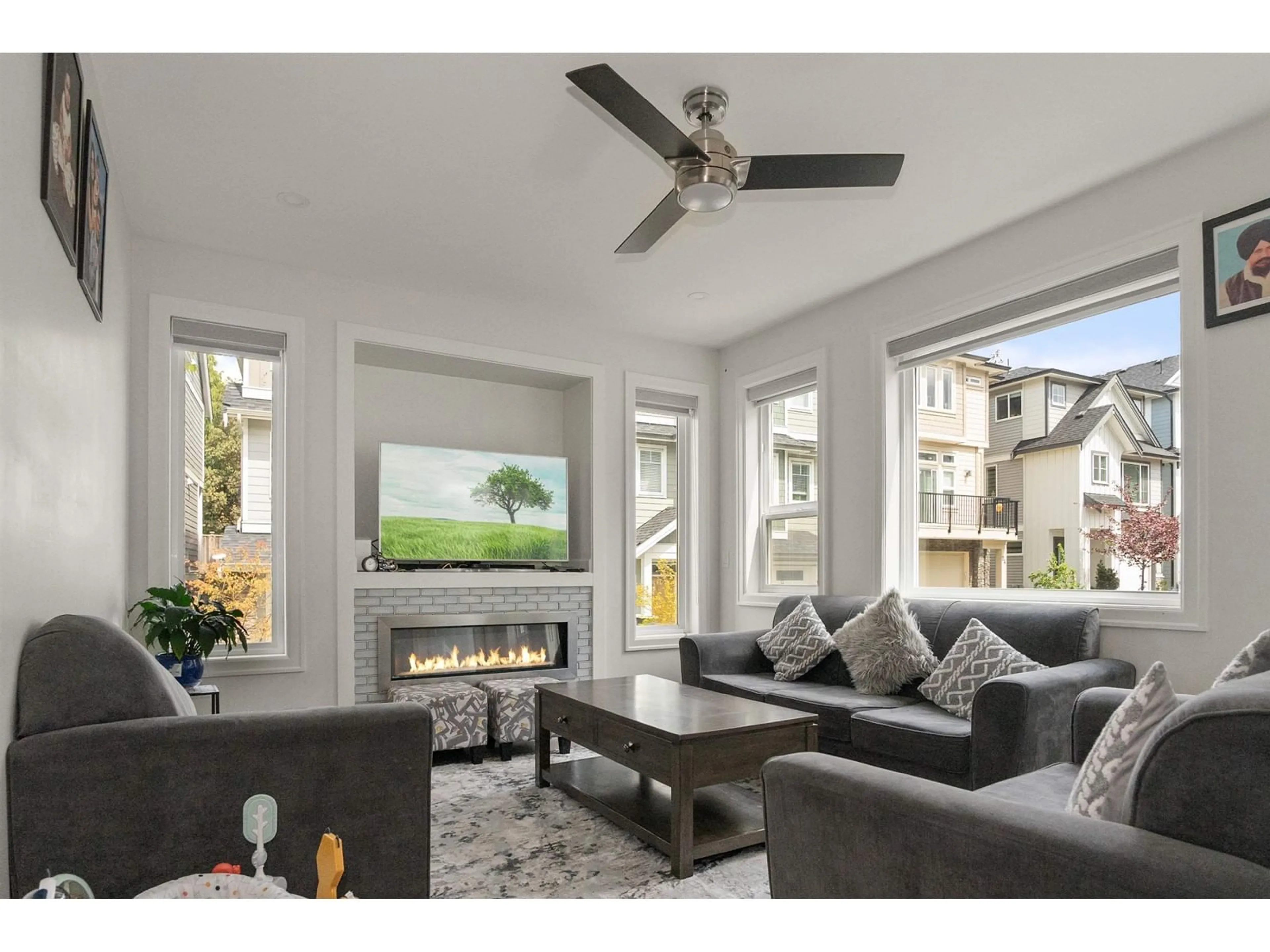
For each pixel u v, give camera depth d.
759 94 2.62
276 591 4.14
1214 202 2.93
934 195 3.37
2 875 1.41
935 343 4.11
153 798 1.54
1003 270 3.72
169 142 2.95
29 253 1.49
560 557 5.13
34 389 1.55
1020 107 2.71
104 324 2.65
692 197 2.48
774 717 2.77
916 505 4.37
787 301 4.75
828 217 3.59
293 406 4.16
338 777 1.71
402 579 4.40
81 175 2.06
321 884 1.46
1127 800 1.08
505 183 3.29
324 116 2.78
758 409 5.58
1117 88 2.61
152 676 1.69
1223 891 0.88
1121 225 3.23
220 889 1.34
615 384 5.30
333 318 4.32
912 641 3.57
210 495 4.14
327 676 4.16
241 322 4.04
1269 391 2.76
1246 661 1.62
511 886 2.37
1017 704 2.59
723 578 5.60
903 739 2.97
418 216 3.60
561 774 3.37
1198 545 2.92
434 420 5.12
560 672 4.91
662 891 2.35
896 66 2.48
